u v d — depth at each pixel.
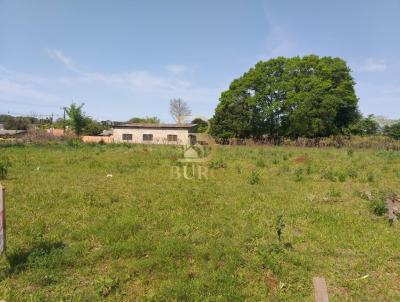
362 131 49.28
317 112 44.12
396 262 5.83
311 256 5.91
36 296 4.30
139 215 7.74
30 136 37.88
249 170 15.51
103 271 5.11
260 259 5.52
